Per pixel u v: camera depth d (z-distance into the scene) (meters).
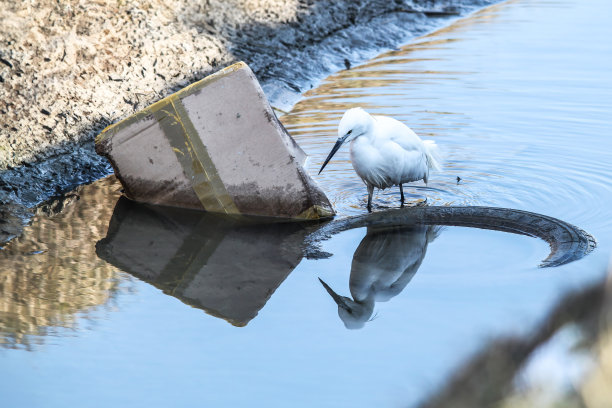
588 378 5.49
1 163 12.36
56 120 13.55
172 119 11.35
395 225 10.70
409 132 11.33
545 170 12.14
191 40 16.95
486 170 12.35
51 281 9.39
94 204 11.94
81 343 7.96
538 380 5.56
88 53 15.04
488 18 21.69
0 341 8.00
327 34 20.02
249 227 11.07
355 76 17.61
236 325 8.30
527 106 14.80
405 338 7.82
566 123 13.90
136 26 16.31
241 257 10.07
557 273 8.89
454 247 10.01
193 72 16.16
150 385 7.21
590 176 11.81
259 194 11.37
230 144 11.28
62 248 10.36
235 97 11.14
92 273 9.63
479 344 6.54
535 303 8.20
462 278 9.06
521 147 13.05
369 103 15.55
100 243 10.54
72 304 8.83
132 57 15.59
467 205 11.19
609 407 5.26
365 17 21.45
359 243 10.32
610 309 6.02
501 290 8.65
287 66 17.84
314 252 10.11
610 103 14.69
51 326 8.33
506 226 10.44
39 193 12.18
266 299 8.89
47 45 14.70
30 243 10.50
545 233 10.05
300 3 20.61
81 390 7.16
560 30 19.81
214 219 11.41
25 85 13.83
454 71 17.20
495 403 5.55
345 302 8.71
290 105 15.94
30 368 7.53
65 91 14.12
